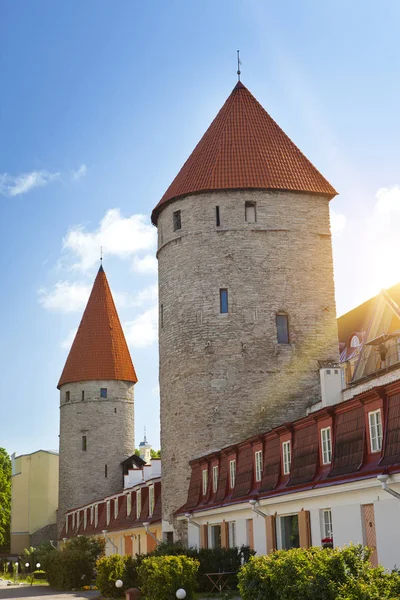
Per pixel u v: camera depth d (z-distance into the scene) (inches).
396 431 844.0
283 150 1835.6
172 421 1742.1
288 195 1784.0
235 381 1692.9
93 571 1959.9
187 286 1763.0
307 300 1752.0
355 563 612.4
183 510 1551.4
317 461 1023.0
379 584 567.2
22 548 3806.6
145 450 4106.8
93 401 3083.2
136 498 2110.0
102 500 2529.5
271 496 1103.0
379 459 872.3
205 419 1684.3
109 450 3058.6
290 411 1690.5
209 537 1432.1
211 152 1827.0
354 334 1891.0
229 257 1747.0
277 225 1765.5
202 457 1525.6
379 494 861.8
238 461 1314.0
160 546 1393.9
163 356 1814.7
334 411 987.3
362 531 893.8
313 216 1793.8
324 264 1780.3
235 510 1268.5
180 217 1808.6
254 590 676.7
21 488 3882.9
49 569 2064.5
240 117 1872.5
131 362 3189.0
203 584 1183.6
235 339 1711.4
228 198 1770.4
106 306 3198.8
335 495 952.9
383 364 1464.1
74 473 3046.3
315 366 1724.9
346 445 945.5
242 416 1676.9
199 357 1717.5
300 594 613.9
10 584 2284.7
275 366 1705.2
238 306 1726.1
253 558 713.6
